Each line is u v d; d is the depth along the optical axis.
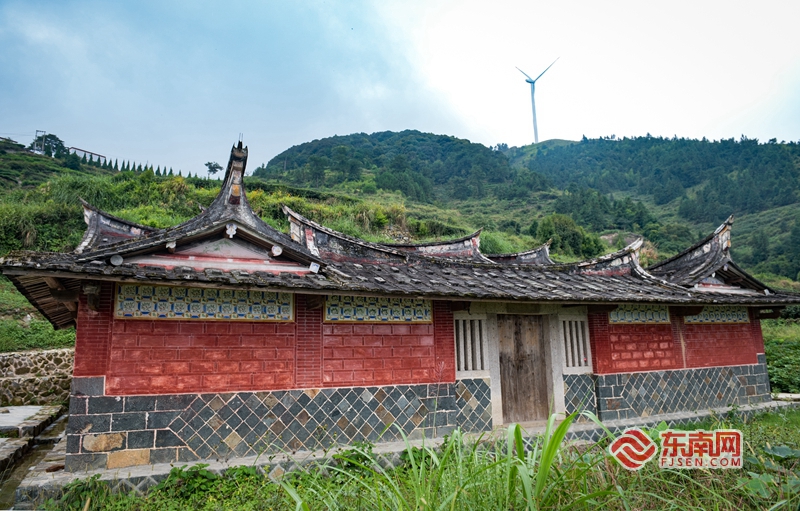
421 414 8.48
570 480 4.48
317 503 5.16
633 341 10.82
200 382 7.03
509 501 4.03
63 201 25.39
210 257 7.37
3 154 47.38
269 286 6.77
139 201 27.55
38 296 8.26
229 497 6.17
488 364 9.46
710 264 12.36
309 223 9.16
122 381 6.62
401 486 5.46
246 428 7.16
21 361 13.55
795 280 50.78
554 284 10.09
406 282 8.30
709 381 11.77
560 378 10.05
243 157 7.86
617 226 64.88
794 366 15.89
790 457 5.66
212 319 7.25
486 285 9.02
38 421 10.45
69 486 5.85
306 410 7.60
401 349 8.52
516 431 3.92
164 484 6.16
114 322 6.71
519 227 52.84
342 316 8.15
